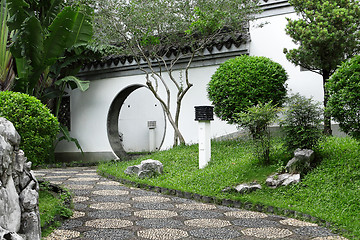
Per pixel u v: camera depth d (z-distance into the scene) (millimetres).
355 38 6258
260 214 4340
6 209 2607
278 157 5750
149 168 6586
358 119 4754
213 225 3801
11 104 4734
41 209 3945
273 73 6996
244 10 7664
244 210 4562
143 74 9945
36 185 3209
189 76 9172
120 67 10227
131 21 8133
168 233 3486
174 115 9398
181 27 8086
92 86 10898
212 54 8680
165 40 8664
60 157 11438
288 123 5469
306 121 5375
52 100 10852
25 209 2877
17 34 7172
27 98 4930
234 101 6934
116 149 10484
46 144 4961
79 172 8203
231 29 8266
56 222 3676
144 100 14047
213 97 7301
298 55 6672
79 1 7863
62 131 10156
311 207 4328
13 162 2949
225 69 7176
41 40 7133
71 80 9539
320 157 5445
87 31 7715
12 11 6918
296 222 3951
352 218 3852
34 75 7781
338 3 6449
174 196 5418
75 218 4004
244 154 6699
